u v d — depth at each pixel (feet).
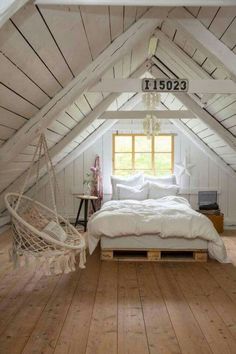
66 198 23.80
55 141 16.79
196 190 23.65
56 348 7.77
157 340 8.15
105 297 10.80
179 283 12.13
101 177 23.66
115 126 23.67
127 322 9.09
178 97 17.43
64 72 9.92
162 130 23.63
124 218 14.73
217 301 10.55
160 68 18.06
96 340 8.14
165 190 21.61
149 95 17.17
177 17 10.26
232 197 23.70
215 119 17.67
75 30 8.23
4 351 7.64
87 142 22.81
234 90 12.25
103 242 14.93
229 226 23.25
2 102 8.43
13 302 10.35
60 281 12.21
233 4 7.63
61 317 9.36
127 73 17.15
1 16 5.56
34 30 6.86
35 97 9.83
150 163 23.81
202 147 22.89
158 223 14.56
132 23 10.66
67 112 14.33
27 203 12.44
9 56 6.96
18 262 10.27
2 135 10.28
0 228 19.86
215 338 8.27
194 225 14.51
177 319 9.29
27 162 15.65
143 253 16.05
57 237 11.03
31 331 8.56
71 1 6.70
